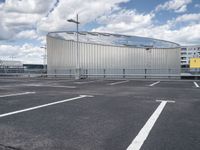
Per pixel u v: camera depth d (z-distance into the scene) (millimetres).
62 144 4137
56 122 5699
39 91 12672
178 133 4766
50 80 23812
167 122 5672
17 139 4414
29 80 23953
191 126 5297
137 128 5152
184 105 8102
